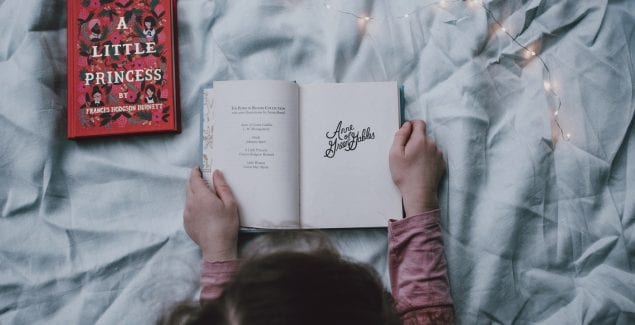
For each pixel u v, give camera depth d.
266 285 0.38
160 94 0.77
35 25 0.79
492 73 0.79
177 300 0.75
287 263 0.39
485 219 0.76
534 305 0.75
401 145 0.74
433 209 0.73
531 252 0.76
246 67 0.79
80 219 0.77
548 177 0.77
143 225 0.77
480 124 0.77
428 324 0.67
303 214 0.74
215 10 0.80
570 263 0.76
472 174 0.77
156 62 0.77
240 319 0.37
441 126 0.78
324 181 0.75
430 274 0.69
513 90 0.79
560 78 0.79
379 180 0.75
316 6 0.80
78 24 0.78
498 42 0.79
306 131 0.75
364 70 0.79
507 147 0.78
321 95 0.76
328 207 0.75
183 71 0.80
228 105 0.74
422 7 0.80
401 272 0.71
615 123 0.78
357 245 0.76
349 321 0.37
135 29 0.78
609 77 0.79
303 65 0.79
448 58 0.79
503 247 0.76
